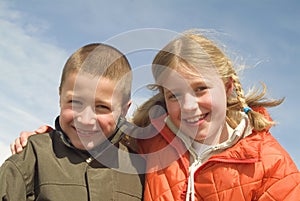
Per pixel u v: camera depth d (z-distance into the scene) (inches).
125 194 33.8
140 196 34.9
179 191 34.6
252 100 39.2
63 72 33.8
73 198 31.9
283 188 33.3
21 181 32.2
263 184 33.8
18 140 35.1
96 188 32.4
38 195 32.5
